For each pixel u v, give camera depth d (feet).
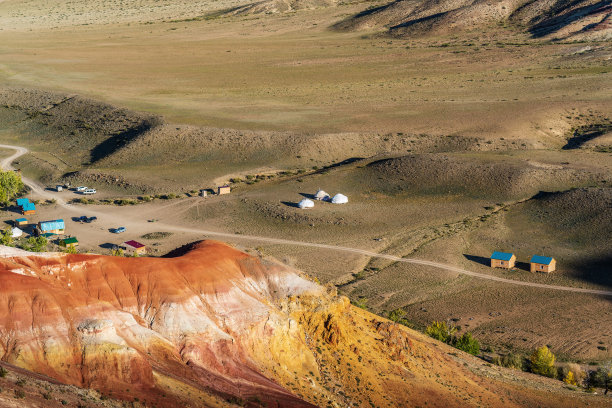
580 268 364.17
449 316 310.45
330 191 480.64
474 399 189.06
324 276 348.79
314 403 159.74
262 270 182.09
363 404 168.45
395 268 362.94
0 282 144.25
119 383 135.74
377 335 194.70
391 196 471.62
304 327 180.14
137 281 161.79
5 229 398.62
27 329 139.23
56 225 396.78
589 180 479.00
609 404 211.61
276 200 462.60
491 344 283.79
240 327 165.48
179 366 149.79
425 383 185.57
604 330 298.35
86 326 142.41
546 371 249.14
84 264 159.84
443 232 411.95
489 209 447.83
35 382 115.65
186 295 162.71
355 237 403.75
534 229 414.82
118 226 416.05
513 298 330.54
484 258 378.73
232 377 154.20
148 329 153.48
